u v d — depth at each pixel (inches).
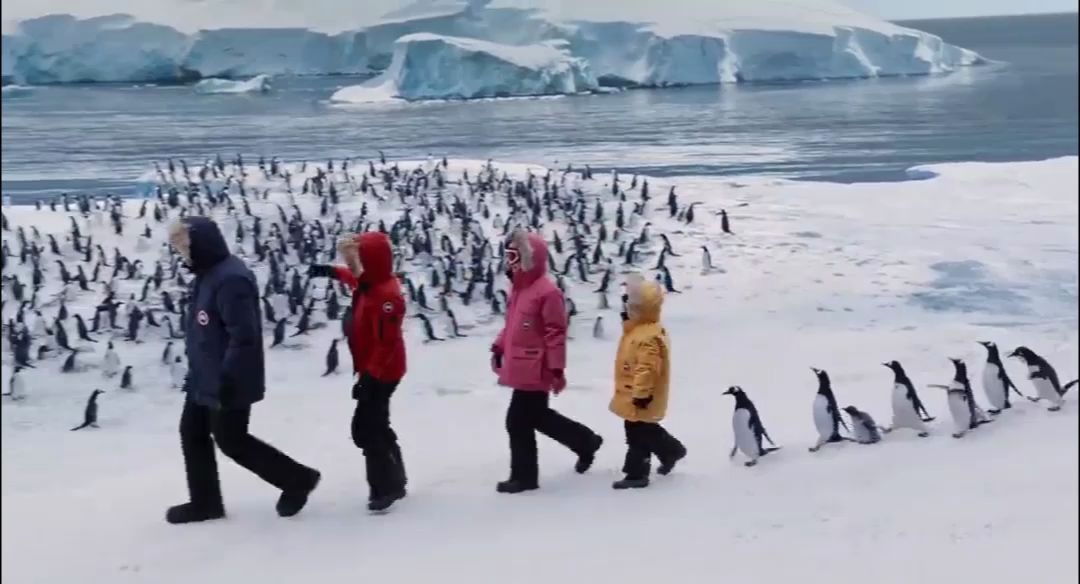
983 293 649.0
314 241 744.3
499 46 3499.0
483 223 887.7
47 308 608.7
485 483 264.5
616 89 3659.0
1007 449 242.1
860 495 211.5
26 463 336.8
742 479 245.8
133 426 397.1
